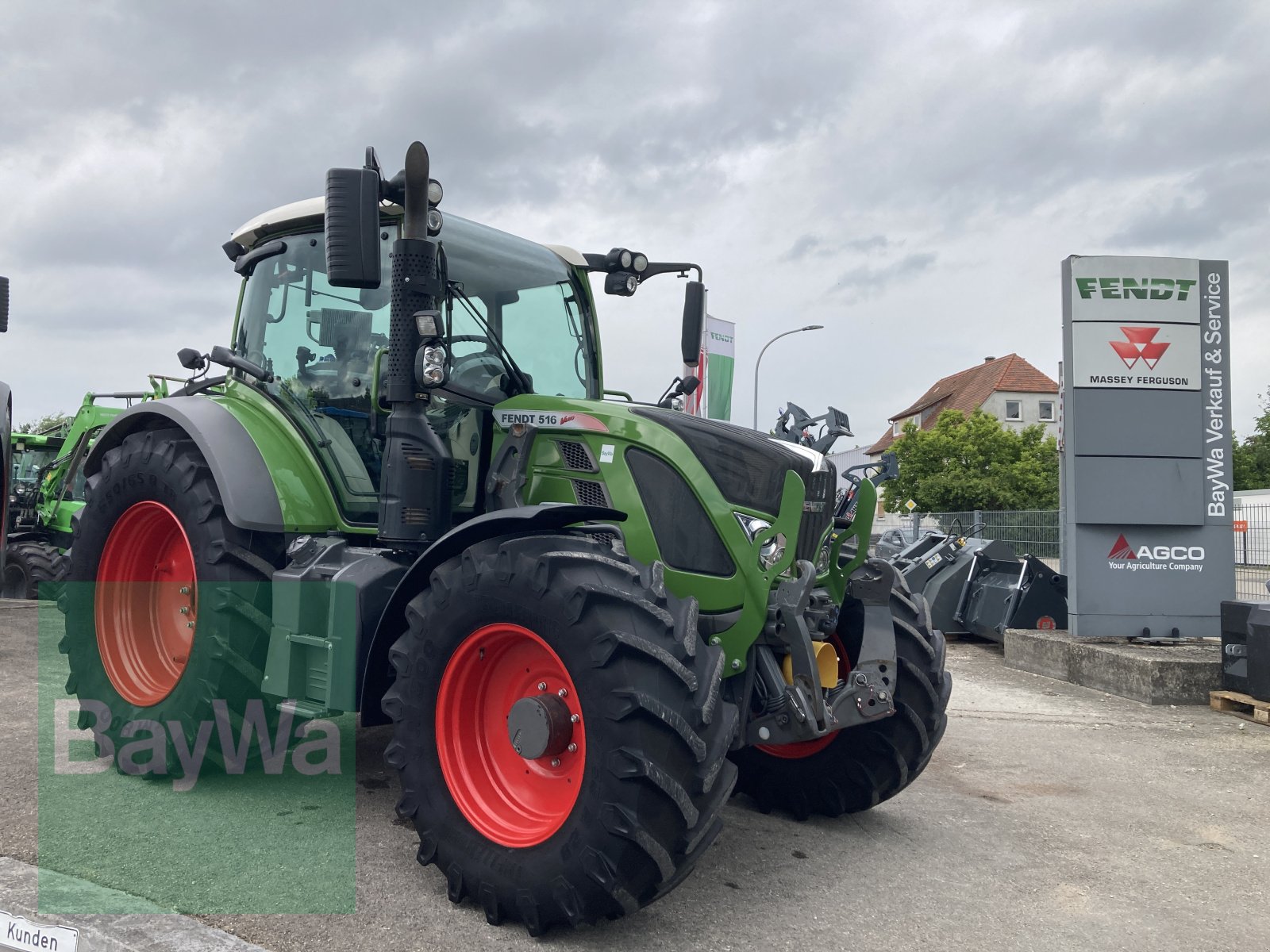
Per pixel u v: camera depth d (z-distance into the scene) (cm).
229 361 429
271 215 442
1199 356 815
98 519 436
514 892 273
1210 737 588
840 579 366
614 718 262
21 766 417
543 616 278
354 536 404
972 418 3653
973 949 280
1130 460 811
